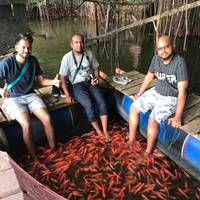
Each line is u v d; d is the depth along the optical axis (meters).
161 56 2.28
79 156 2.60
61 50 5.76
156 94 2.55
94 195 2.19
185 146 2.38
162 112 2.39
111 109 3.20
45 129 2.58
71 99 2.79
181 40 5.85
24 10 6.25
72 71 2.81
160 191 2.22
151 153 2.58
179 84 2.27
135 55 5.40
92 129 3.02
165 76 2.40
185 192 2.21
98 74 3.01
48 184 2.31
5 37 5.37
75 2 8.20
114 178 2.34
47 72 4.64
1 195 1.89
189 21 5.73
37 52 5.65
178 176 2.37
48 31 7.36
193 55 5.25
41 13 8.30
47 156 2.62
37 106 2.56
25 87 2.58
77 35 2.70
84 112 2.94
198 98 2.74
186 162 2.41
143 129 2.81
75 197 2.18
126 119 3.09
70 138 2.90
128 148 2.68
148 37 6.42
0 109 2.67
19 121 2.45
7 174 2.04
